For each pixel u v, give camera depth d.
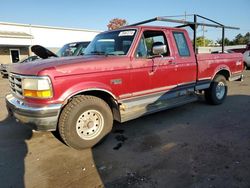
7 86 12.08
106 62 3.98
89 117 3.92
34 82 3.45
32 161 3.61
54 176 3.18
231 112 5.88
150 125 5.07
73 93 3.62
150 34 4.80
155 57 4.67
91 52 4.94
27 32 28.19
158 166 3.34
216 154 3.62
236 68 6.93
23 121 3.63
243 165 3.27
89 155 3.76
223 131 4.59
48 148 4.06
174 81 5.13
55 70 3.47
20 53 26.80
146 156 3.66
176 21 5.28
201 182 2.91
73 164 3.49
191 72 5.50
